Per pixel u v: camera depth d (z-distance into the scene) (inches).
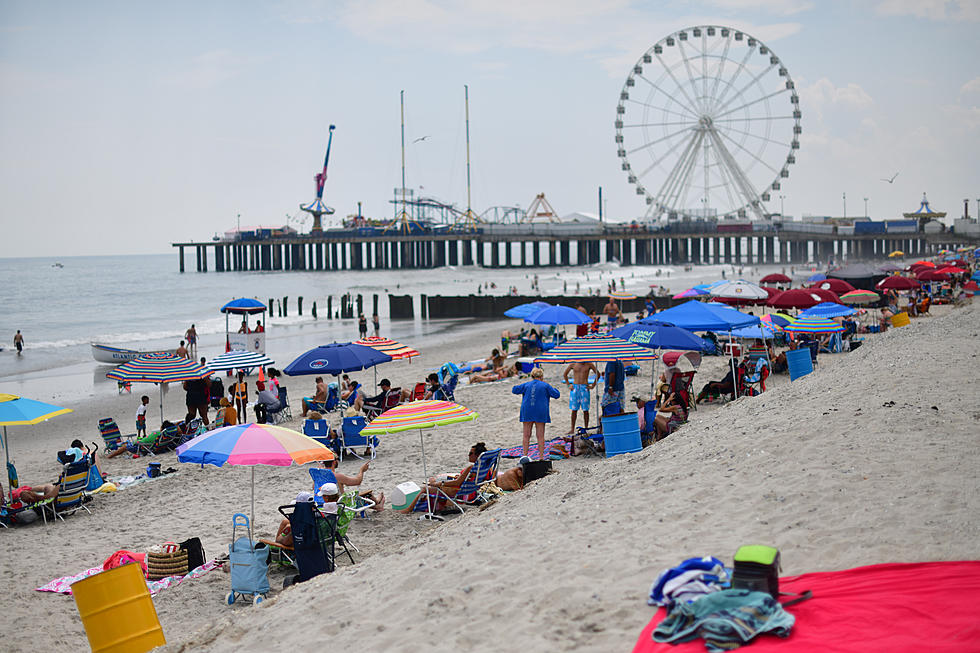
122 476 557.0
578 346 491.2
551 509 298.2
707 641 157.2
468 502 410.0
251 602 310.5
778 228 4825.3
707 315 590.2
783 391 454.0
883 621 158.6
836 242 5423.2
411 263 5265.8
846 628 157.8
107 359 1393.9
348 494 381.1
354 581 258.2
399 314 2124.8
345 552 352.2
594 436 498.9
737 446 322.0
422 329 1834.4
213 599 315.9
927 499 227.9
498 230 4982.8
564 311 737.0
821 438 305.4
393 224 5167.3
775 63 3494.1
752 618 158.9
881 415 320.5
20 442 771.4
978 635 147.8
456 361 1181.7
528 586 216.5
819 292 973.2
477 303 2098.9
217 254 5644.7
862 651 147.3
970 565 180.1
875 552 198.8
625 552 228.8
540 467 416.8
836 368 502.3
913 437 287.7
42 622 311.0
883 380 391.2
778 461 289.4
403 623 208.8
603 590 203.8
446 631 199.0
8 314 2581.2
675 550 224.8
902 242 5142.7
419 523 398.3
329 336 1727.4
